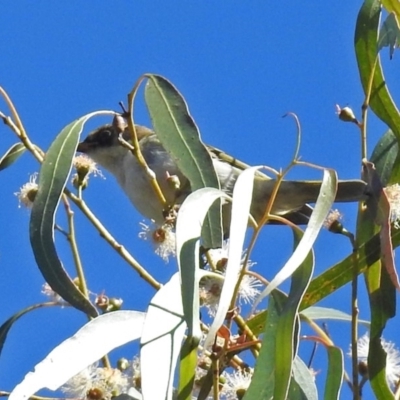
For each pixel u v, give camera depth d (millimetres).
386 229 7016
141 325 6355
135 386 6660
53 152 7184
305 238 6156
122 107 7484
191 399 6242
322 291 7797
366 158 7488
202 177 7680
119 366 6824
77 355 6113
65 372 6031
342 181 8289
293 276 6344
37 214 7070
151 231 8180
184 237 6227
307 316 7797
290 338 6082
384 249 6945
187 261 6168
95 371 6633
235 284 6168
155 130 7770
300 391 6703
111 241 7293
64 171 7129
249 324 7457
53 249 7031
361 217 7957
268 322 6473
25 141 7324
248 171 6320
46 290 8000
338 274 7805
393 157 8445
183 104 7766
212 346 6305
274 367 6230
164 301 6109
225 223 10195
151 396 5832
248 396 6281
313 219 6266
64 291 6977
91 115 7344
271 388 6289
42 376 5949
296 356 6770
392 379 7363
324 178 6422
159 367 5918
